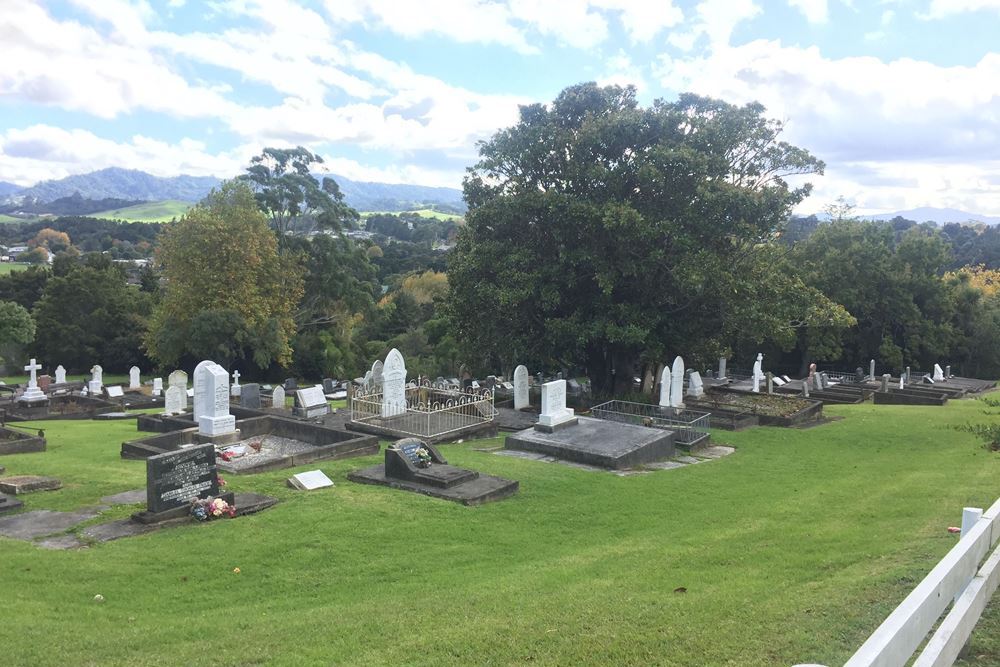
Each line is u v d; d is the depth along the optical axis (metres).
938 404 31.08
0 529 9.65
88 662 5.61
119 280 56.31
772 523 10.59
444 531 10.00
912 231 51.41
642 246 25.23
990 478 12.91
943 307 50.41
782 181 26.88
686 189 25.53
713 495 12.85
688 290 24.28
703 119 26.25
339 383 38.44
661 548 9.35
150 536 9.39
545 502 11.89
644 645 5.65
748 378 43.12
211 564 8.45
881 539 8.87
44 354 52.75
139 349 51.19
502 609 6.80
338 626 6.38
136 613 7.00
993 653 4.84
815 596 6.66
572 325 25.12
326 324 57.00
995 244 106.38
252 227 45.91
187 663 5.57
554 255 27.30
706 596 6.96
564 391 18.14
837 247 50.09
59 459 14.55
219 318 42.59
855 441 19.58
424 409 20.67
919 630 3.47
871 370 45.41
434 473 12.36
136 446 14.75
